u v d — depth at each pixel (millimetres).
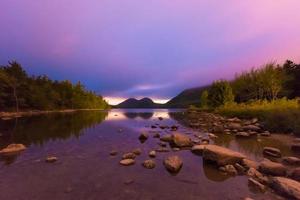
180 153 10719
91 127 22875
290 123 16688
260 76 45656
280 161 9031
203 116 37906
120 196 5758
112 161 9297
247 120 26391
